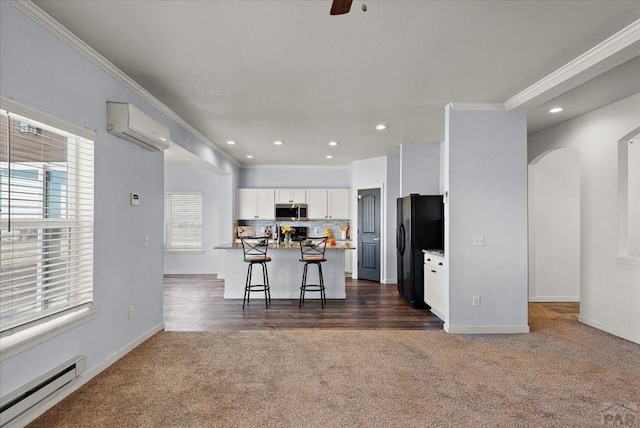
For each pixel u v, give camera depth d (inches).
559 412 93.9
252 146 258.7
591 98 154.6
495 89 144.6
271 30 99.2
